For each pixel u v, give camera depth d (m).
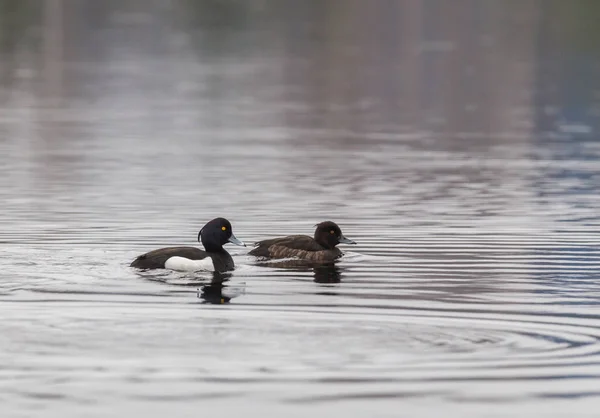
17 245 23.42
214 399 13.07
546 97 66.06
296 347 14.88
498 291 19.00
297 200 31.16
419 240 24.58
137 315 16.69
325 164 39.59
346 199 31.36
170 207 29.69
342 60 89.75
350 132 50.84
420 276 20.41
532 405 13.04
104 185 34.12
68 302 17.61
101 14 127.69
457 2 137.38
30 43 101.44
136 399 13.06
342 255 22.56
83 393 13.21
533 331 16.05
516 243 24.19
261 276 20.33
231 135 49.34
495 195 32.16
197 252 20.73
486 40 104.31
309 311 17.14
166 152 43.09
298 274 20.55
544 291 19.03
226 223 21.28
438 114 58.94
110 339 15.16
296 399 13.09
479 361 14.44
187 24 119.81
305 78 77.94
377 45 101.81
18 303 17.47
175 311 17.00
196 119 56.00
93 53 95.25
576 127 52.50
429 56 91.81
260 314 16.86
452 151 43.59
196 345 14.92
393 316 16.86
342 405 12.94
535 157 41.62
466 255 22.72
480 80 76.31
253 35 110.12
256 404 12.95
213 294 18.47
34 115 57.00
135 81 75.19
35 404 12.91
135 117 56.72
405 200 31.22
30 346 14.81
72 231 25.52
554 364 14.38
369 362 14.29
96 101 64.12
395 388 13.46
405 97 67.56
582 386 13.59
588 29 110.75
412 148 44.62
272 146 45.22
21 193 32.28
